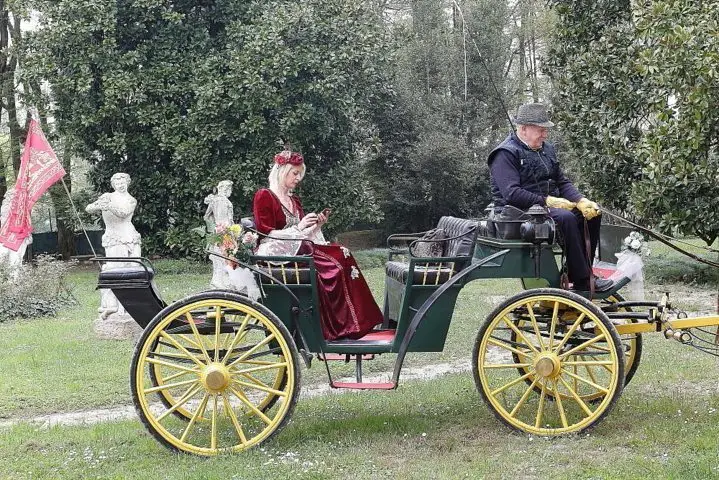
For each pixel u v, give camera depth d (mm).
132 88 18734
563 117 14461
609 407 5410
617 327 5863
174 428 5949
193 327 5367
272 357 8469
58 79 18781
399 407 6477
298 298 5570
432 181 25625
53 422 6781
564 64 14789
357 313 5781
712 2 10312
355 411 6426
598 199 14383
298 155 6051
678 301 12516
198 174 19016
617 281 5758
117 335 10680
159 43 19594
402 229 27094
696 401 6387
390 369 8680
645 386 6992
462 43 27188
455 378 7574
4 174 24266
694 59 10055
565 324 5898
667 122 11547
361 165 25203
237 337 5375
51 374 8578
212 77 18703
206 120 18875
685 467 4738
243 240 5566
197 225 19578
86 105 19109
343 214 20750
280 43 18344
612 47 13453
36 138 11586
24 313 12844
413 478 4758
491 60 27203
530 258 5617
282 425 5332
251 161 19203
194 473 4887
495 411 5621
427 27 27719
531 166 5934
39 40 19016
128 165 20344
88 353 9703
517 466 4949
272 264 5598
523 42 28531
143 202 20359
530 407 6336
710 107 10523
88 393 7793
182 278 18422
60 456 5480
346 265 5859
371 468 4945
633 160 13617
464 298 13773
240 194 19547
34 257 26172
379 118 25844
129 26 19703
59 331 11352
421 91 27297
